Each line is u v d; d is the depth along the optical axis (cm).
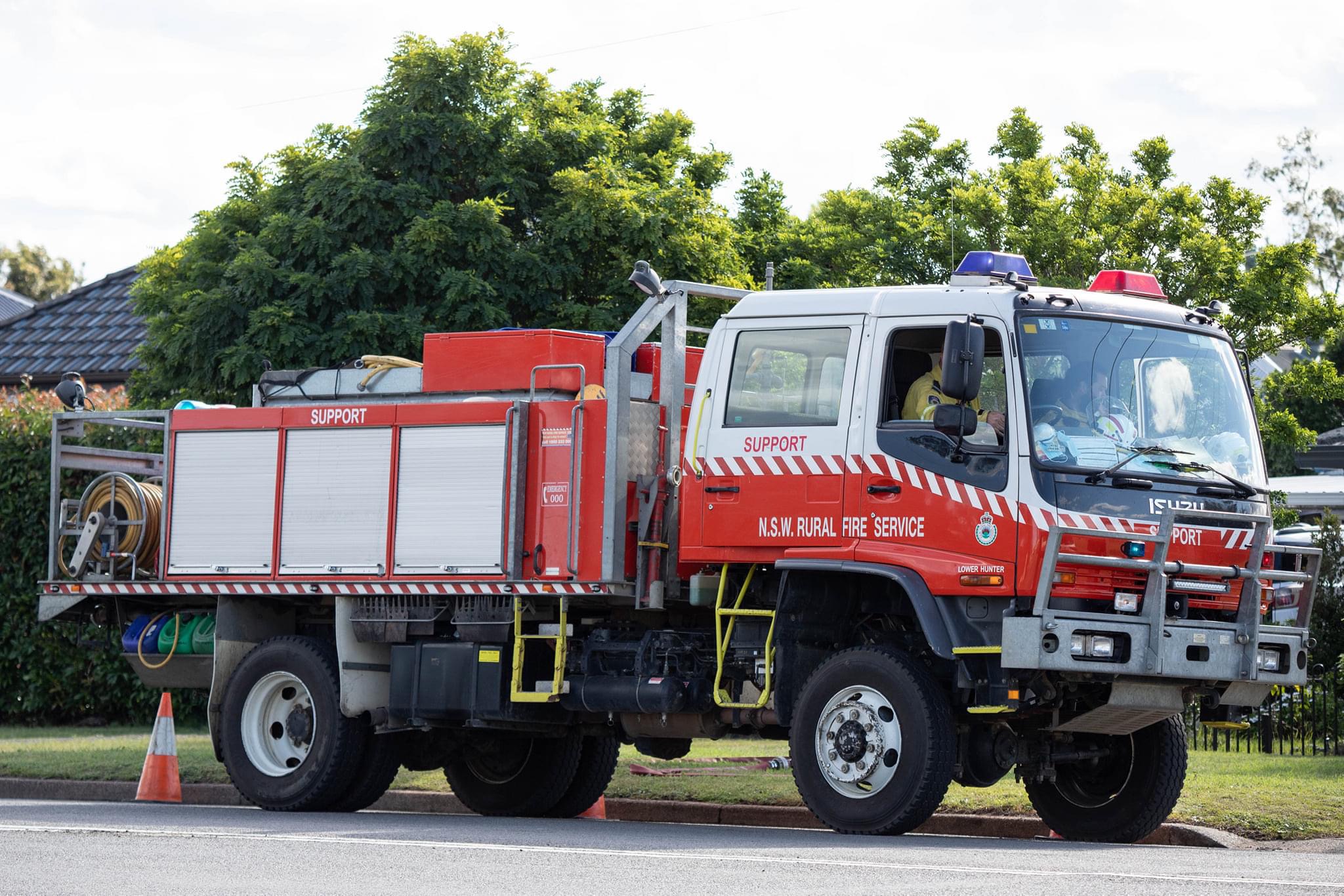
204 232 3331
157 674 2236
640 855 1361
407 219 3238
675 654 1853
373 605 1995
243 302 3172
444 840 1495
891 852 1415
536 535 1883
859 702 1652
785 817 2059
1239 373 1769
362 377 2125
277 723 2073
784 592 1725
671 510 1872
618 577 1830
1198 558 1648
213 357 3170
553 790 2153
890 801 1612
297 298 3141
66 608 2245
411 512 1962
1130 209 3781
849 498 1691
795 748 1683
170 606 2255
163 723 2242
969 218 3847
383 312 3148
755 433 1758
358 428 2012
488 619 1928
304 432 2052
